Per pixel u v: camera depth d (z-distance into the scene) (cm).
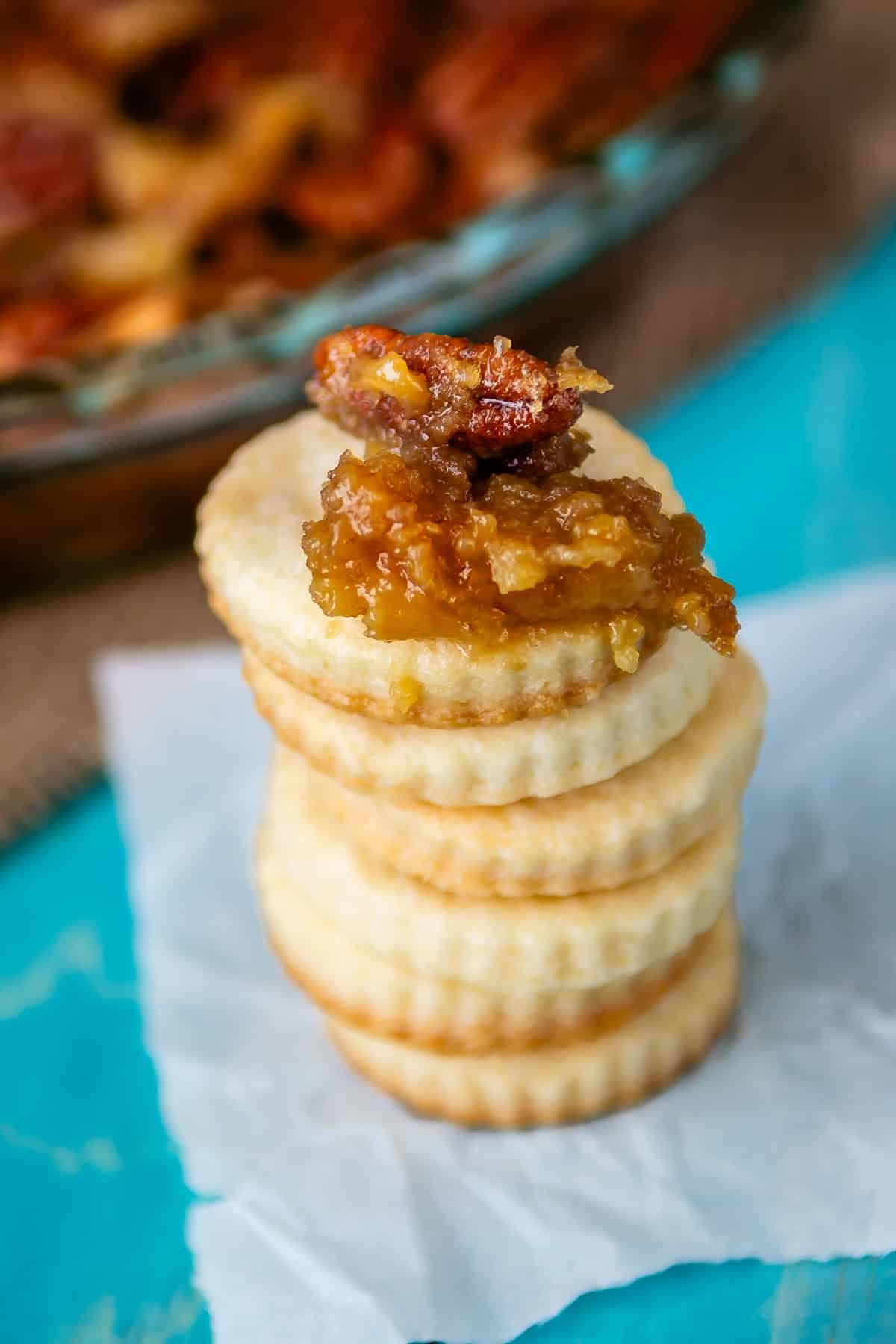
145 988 28
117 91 40
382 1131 26
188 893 29
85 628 34
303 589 24
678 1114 26
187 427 32
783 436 37
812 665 31
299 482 25
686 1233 25
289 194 38
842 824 29
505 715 23
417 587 22
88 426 31
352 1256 25
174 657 32
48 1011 28
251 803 30
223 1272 25
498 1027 26
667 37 39
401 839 25
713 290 40
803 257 41
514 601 23
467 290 33
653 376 38
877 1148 25
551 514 23
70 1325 25
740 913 28
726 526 35
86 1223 26
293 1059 27
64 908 30
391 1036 26
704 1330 24
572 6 40
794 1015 27
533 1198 25
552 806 25
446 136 39
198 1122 26
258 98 39
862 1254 25
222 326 32
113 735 31
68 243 36
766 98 38
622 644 23
